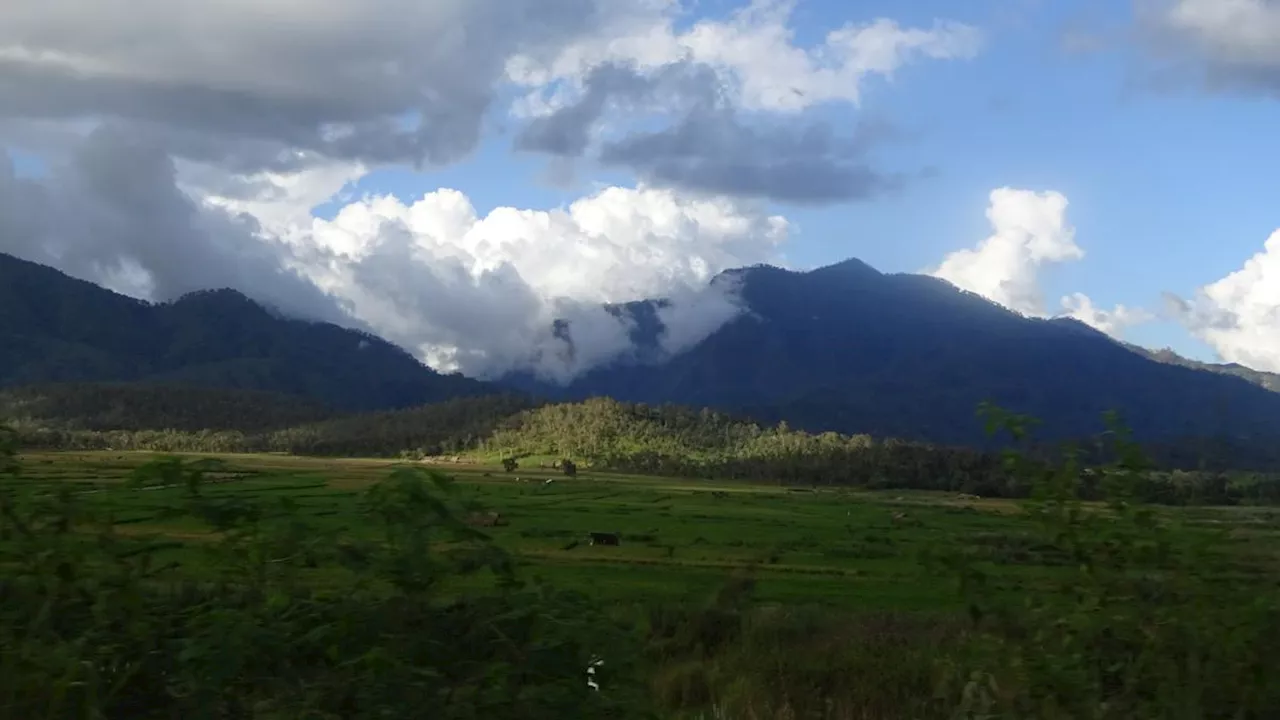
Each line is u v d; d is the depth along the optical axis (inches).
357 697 157.6
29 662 152.4
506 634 169.6
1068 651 199.8
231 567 173.3
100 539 170.6
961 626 516.1
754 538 2593.5
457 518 175.2
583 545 2341.3
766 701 404.5
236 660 156.2
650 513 3353.8
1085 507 206.4
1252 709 192.1
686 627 665.0
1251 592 197.5
